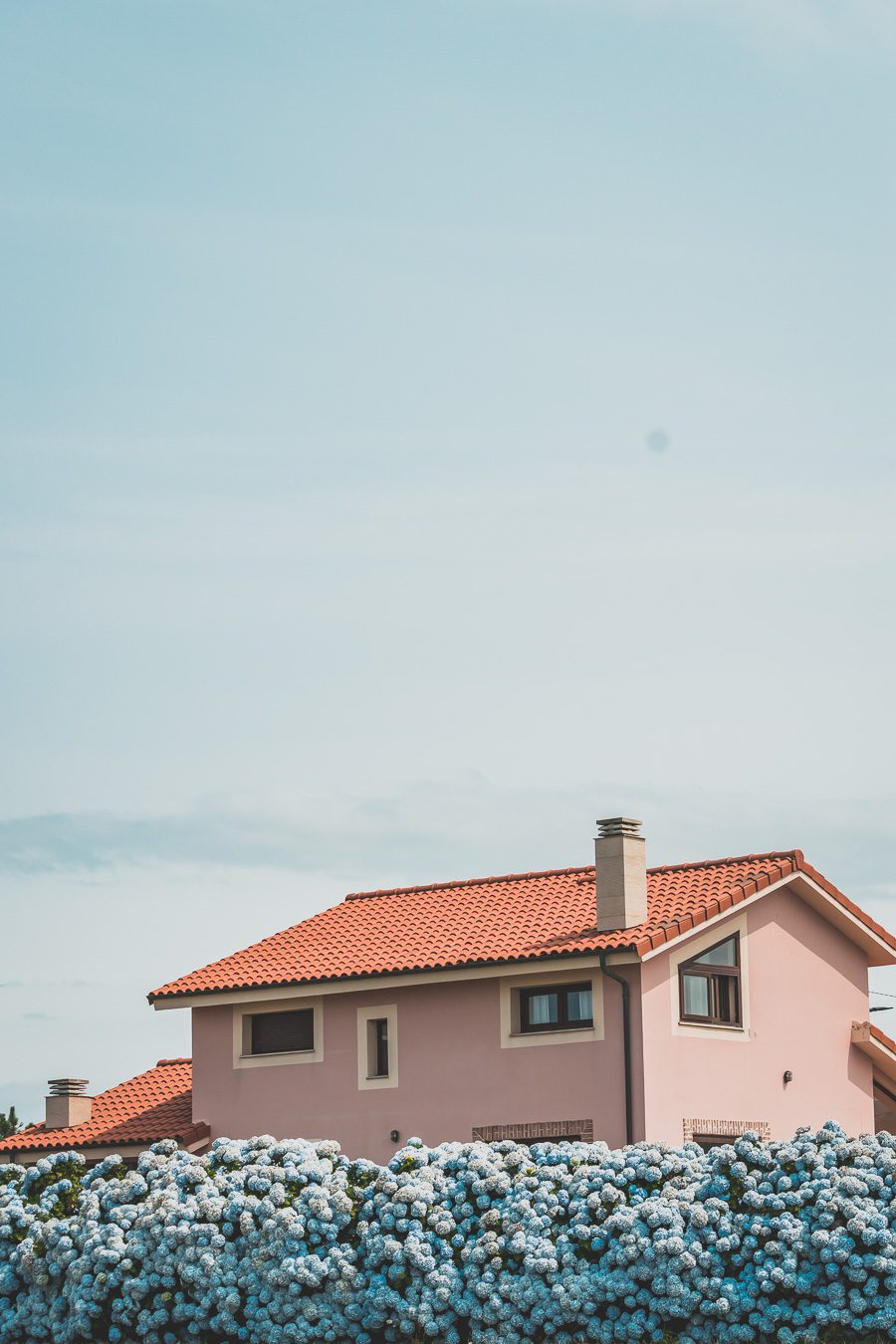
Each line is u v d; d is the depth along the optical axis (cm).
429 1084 3566
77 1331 2739
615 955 3372
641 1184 2575
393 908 4016
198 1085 3816
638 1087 3353
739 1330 2398
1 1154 3950
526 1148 2709
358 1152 3612
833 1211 2397
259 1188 2731
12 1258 2839
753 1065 3581
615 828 3528
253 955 3912
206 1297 2680
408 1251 2583
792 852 3712
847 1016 3825
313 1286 2634
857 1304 2334
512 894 3906
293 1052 3728
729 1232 2441
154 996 3809
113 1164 2897
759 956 3653
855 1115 3784
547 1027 3497
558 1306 2502
